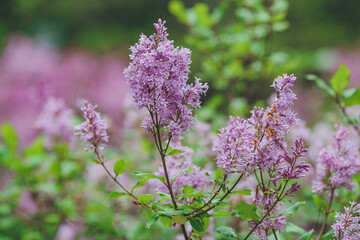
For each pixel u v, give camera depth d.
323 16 14.51
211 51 5.02
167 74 1.92
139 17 16.03
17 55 9.77
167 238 3.86
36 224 4.54
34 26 15.60
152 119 1.98
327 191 2.33
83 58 11.35
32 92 4.48
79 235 4.23
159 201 2.09
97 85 9.08
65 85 9.03
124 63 11.22
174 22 15.09
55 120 4.12
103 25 15.87
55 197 4.41
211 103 4.72
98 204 4.23
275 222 2.06
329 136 4.16
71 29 15.77
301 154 1.94
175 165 2.33
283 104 1.90
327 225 3.36
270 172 1.97
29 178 4.32
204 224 2.08
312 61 8.75
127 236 4.05
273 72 4.85
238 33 4.81
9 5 15.83
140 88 1.93
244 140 1.93
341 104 3.19
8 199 4.55
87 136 2.11
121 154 4.36
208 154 3.55
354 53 10.06
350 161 2.25
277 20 4.64
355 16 14.48
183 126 1.98
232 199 2.77
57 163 4.23
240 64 4.91
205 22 4.87
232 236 2.12
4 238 4.44
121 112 7.91
